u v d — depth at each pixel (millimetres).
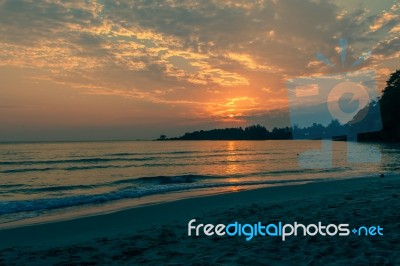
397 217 6805
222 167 32688
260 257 4918
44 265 5152
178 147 95500
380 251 4832
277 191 13688
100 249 5945
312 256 4844
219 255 5145
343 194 11281
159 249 5770
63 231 7934
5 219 9836
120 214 9727
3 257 5641
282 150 71875
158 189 15953
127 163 39344
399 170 23094
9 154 59094
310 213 8008
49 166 35531
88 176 26547
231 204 10984
